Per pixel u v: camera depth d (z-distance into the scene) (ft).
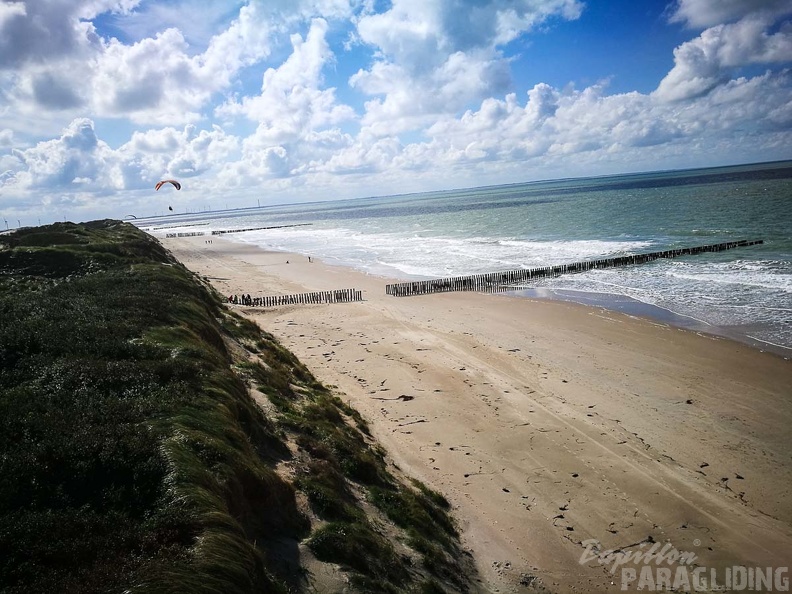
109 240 102.63
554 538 31.35
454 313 93.09
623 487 36.68
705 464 39.99
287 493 24.61
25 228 109.50
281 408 37.06
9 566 14.71
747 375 57.31
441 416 48.11
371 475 32.78
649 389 54.85
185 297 56.18
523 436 44.27
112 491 18.51
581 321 82.84
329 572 20.61
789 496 35.76
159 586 14.08
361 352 68.49
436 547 27.66
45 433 21.34
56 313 40.45
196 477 19.39
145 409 24.58
